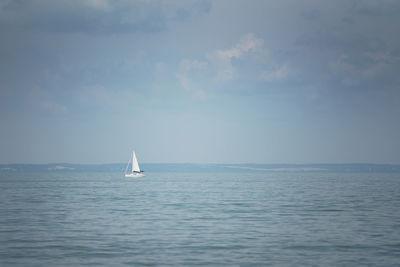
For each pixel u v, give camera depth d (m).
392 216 64.62
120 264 33.44
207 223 56.72
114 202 92.75
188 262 34.03
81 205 84.81
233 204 87.00
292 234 47.22
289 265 33.03
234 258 35.34
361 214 67.50
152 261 34.38
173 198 105.56
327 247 39.72
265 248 39.34
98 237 45.19
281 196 112.75
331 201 94.50
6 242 42.34
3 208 78.12
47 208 78.12
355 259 34.94
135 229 50.97
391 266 32.75
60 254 36.94
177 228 51.91
